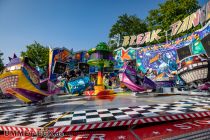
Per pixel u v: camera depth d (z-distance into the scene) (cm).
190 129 379
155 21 3209
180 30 1808
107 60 1165
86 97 1009
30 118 486
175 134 354
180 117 431
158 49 1984
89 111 528
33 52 3266
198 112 446
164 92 1031
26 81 650
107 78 2016
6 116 545
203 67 743
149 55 2070
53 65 2178
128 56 2317
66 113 520
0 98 1389
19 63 637
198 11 1593
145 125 421
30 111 616
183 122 436
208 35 1372
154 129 392
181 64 816
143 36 2281
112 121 397
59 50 2248
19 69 629
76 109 586
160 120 416
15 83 629
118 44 2638
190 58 786
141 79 961
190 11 2786
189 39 1653
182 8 2773
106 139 346
